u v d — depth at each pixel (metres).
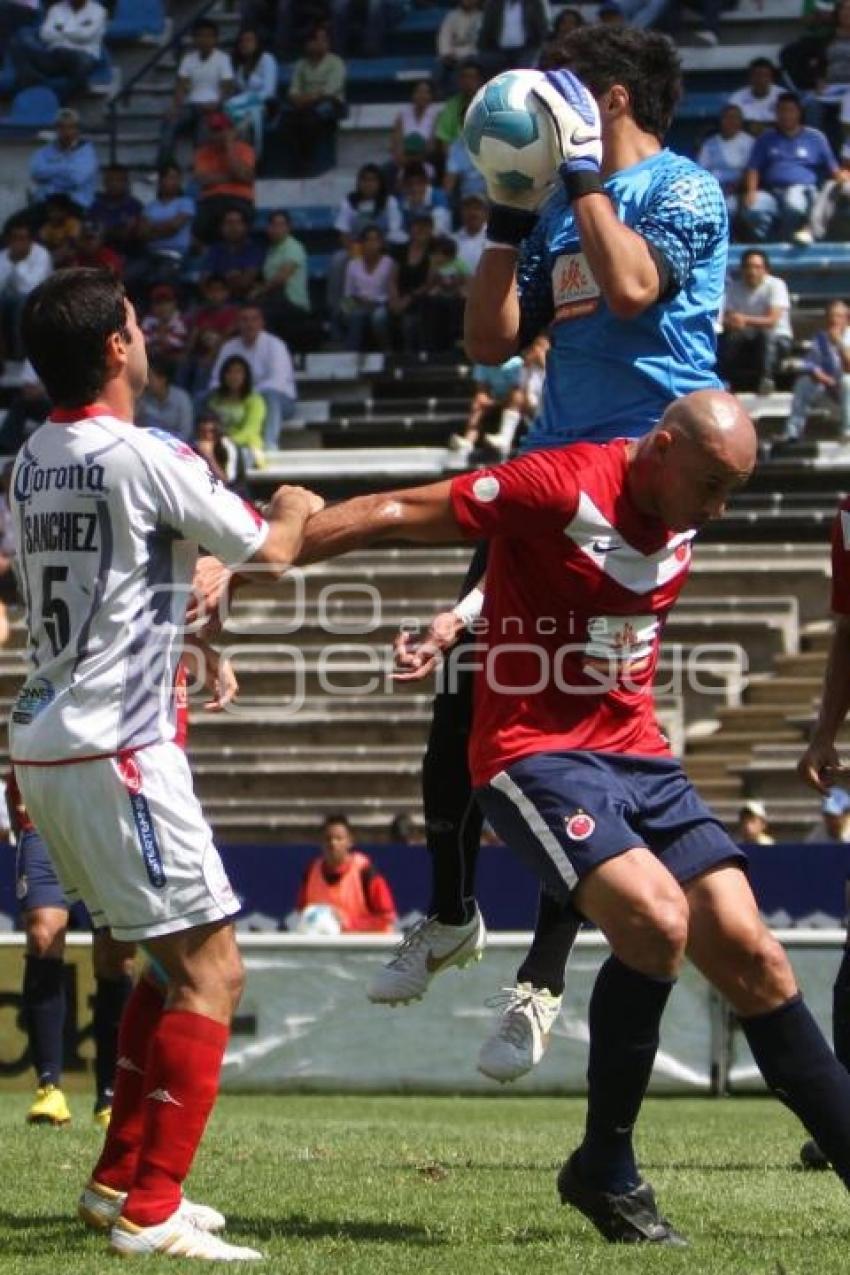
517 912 45.28
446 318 69.69
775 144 69.94
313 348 71.12
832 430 64.31
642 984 16.62
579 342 18.83
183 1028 16.48
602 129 19.02
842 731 55.09
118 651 16.34
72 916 41.09
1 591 64.50
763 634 58.72
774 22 77.62
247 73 78.06
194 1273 15.21
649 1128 30.45
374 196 72.50
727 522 62.44
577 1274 15.17
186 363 68.19
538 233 19.91
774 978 17.00
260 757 57.28
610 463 17.02
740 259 68.75
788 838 52.97
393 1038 39.34
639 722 17.42
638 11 76.88
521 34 73.12
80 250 72.44
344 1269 15.38
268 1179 21.67
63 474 16.41
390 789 56.12
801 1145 26.70
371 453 66.06
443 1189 20.91
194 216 74.81
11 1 84.81
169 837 16.31
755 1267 15.54
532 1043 20.34
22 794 16.84
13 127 83.38
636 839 16.64
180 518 16.41
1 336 72.50
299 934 41.31
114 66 85.69
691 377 18.72
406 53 81.31
